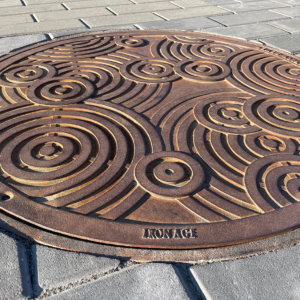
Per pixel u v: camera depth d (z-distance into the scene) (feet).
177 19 15.88
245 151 6.84
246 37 13.16
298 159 6.55
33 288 4.44
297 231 5.28
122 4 18.92
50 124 7.76
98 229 5.29
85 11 17.39
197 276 4.59
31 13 17.04
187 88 9.43
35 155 6.74
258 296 4.31
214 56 11.52
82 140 7.14
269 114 8.06
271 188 5.92
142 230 5.27
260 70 10.41
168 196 5.78
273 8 17.76
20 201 5.77
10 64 11.01
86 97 8.87
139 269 4.69
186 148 6.97
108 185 6.09
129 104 8.64
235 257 4.92
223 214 5.52
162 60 11.20
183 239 5.13
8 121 7.88
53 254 4.92
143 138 7.33
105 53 11.84
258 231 5.24
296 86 9.40
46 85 9.53
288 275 4.59
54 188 6.01
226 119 7.86
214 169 6.39
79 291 4.39
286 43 12.46
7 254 4.85
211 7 18.11
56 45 12.54
